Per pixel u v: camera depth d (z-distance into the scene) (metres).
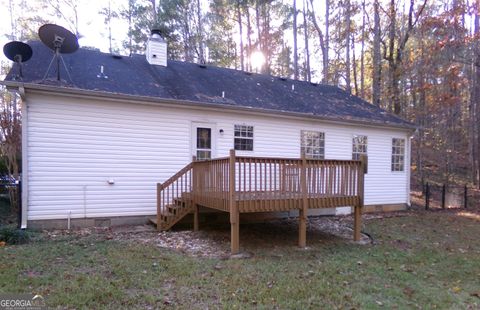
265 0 22.44
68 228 7.69
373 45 21.39
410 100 23.73
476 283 4.87
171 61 12.11
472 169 20.19
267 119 10.03
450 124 23.02
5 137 11.19
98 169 8.04
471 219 10.84
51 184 7.59
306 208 6.79
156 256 5.49
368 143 11.88
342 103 12.82
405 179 12.79
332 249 6.57
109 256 5.38
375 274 5.02
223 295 3.96
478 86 19.62
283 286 4.30
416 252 6.54
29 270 4.59
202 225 8.74
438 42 17.78
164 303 3.69
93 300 3.68
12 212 9.88
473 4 16.11
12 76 7.52
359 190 7.52
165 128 8.74
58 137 7.64
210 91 9.99
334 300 3.94
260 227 8.78
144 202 8.55
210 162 7.09
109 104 8.15
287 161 6.72
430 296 4.25
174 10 22.73
